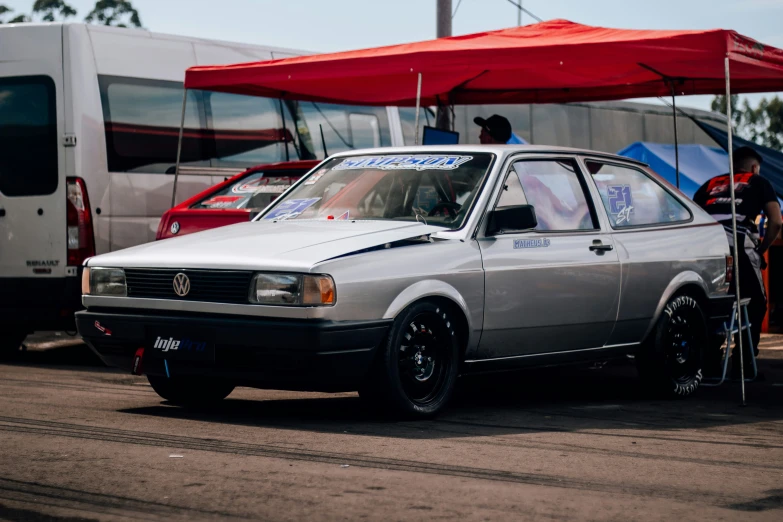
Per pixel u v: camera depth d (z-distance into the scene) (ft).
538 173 23.52
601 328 23.91
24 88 33.68
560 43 28.02
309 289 18.92
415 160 23.65
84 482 15.02
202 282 19.85
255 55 40.34
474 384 27.73
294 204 23.86
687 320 25.95
